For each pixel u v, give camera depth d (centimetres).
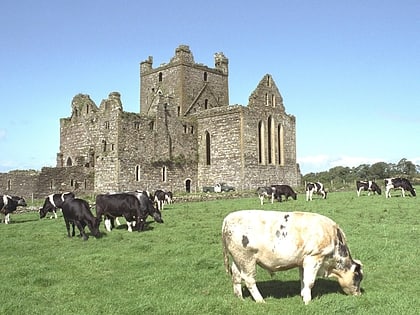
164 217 2988
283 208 3350
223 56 8219
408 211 2923
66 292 1249
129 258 1667
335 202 3791
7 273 1471
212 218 2864
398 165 11588
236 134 6450
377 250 1647
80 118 6519
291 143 7381
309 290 1086
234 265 1143
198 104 7575
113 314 1037
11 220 3166
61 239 2184
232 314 1020
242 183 6341
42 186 5641
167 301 1120
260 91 6819
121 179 5781
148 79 7956
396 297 1096
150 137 6191
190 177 6725
